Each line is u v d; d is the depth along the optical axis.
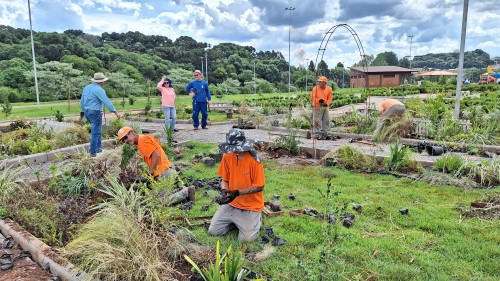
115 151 6.52
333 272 3.41
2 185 5.13
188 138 11.14
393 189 6.12
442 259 3.83
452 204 5.39
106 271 3.30
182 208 5.24
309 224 4.68
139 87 37.34
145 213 4.39
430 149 8.62
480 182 6.45
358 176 6.89
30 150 8.95
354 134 11.19
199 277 3.34
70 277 3.33
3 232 4.40
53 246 4.09
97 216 4.45
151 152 5.41
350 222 4.66
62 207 4.74
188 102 28.39
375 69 68.94
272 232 4.42
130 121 16.39
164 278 3.28
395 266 3.67
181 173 6.85
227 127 13.87
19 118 13.15
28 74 31.64
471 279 3.45
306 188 6.19
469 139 9.80
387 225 4.70
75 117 17.09
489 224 4.68
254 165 4.27
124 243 3.53
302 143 9.54
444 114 12.23
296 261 3.62
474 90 37.56
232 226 4.53
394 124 10.61
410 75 71.56
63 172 5.81
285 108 21.06
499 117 11.99
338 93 37.41
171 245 3.79
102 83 8.47
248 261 3.78
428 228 4.61
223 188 4.54
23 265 3.71
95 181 5.58
